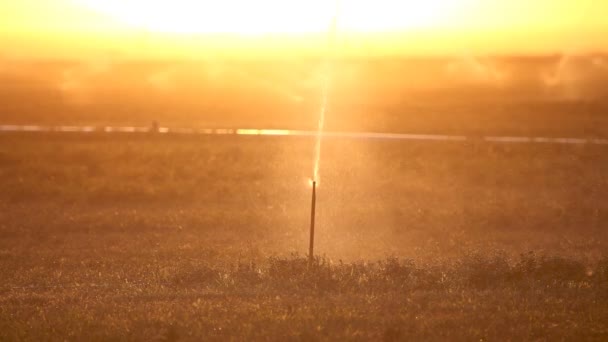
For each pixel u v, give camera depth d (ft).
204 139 388.98
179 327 109.50
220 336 106.63
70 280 146.72
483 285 133.80
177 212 224.74
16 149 355.36
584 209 224.94
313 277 134.31
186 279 141.38
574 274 139.95
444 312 116.88
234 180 278.87
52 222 213.87
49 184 262.88
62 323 112.78
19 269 160.25
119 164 312.50
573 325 111.14
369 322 111.45
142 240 192.24
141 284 139.33
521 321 112.78
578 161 315.37
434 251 178.50
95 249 182.39
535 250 180.55
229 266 153.58
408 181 277.44
